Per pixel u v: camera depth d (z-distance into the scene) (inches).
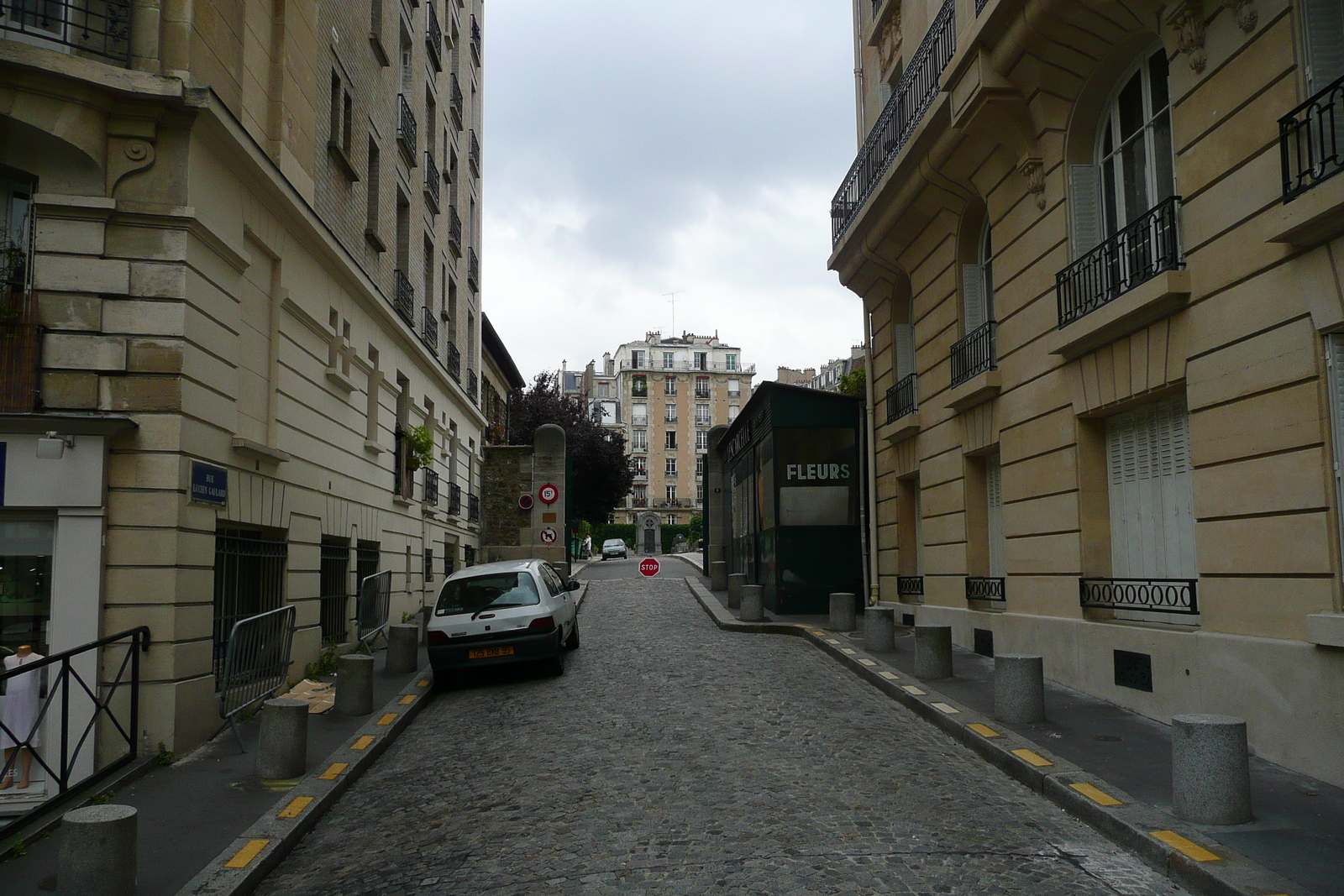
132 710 307.4
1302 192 248.2
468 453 1067.9
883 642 515.8
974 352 514.0
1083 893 191.8
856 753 311.3
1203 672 302.7
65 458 311.3
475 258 1127.0
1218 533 297.9
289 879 223.5
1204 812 218.4
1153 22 331.0
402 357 722.2
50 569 311.6
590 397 3976.4
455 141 979.3
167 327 328.8
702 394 3954.2
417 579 785.6
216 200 361.4
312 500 492.7
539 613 480.7
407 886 212.1
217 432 362.0
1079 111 398.6
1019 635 446.0
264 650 377.1
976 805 251.8
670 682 457.1
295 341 467.8
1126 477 376.8
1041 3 364.8
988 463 522.3
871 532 702.5
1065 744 298.4
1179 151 319.9
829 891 193.6
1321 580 253.3
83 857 192.1
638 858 219.0
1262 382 276.2
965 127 446.6
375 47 628.4
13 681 293.4
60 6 327.9
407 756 345.7
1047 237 420.8
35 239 320.8
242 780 295.0
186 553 331.9
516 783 293.6
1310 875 186.9
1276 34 270.2
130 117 330.3
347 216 563.2
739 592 815.7
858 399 757.3
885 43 673.0
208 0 362.6
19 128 314.0
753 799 261.1
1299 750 258.7
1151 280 320.5
